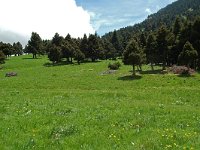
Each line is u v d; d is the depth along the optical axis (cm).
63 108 2617
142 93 4600
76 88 6750
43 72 10925
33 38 17925
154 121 2034
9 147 1419
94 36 15050
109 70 9606
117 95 4347
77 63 13825
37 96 4131
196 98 4419
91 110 2516
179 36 9919
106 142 1469
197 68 9125
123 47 18325
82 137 1562
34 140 1511
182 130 1720
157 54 9231
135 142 1454
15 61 15850
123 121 2034
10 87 7131
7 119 2102
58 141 1505
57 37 17588
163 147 1369
